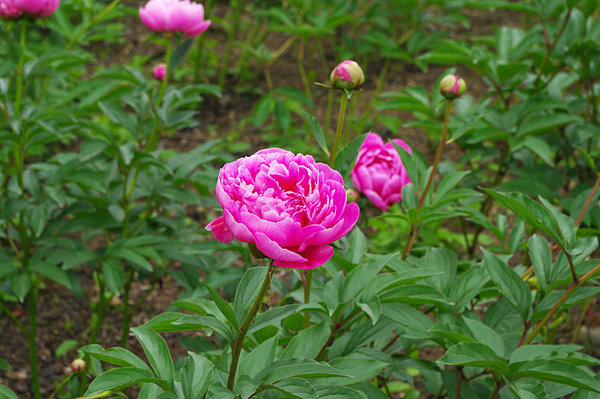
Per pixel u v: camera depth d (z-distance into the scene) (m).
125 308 3.00
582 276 1.71
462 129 1.96
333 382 1.45
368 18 5.18
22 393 2.92
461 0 4.61
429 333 1.67
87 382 2.84
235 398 1.35
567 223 1.60
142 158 2.51
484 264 1.87
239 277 2.47
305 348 1.55
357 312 1.66
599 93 2.99
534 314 1.69
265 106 4.38
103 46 5.88
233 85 5.56
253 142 4.90
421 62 4.43
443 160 4.65
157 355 1.43
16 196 2.85
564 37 2.93
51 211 2.85
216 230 1.26
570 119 2.60
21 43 2.48
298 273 1.93
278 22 4.95
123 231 2.78
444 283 1.87
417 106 2.86
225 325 1.35
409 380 1.86
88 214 2.72
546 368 1.43
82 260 2.54
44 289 3.58
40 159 4.31
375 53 5.98
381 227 3.74
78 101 4.61
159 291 3.63
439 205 2.04
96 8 5.51
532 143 2.61
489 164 4.35
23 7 2.39
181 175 2.68
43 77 3.32
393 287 1.62
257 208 1.19
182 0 2.53
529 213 1.54
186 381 1.38
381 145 2.11
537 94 2.77
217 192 1.22
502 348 1.54
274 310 1.41
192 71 5.35
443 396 2.11
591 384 1.37
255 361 1.48
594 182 3.00
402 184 2.07
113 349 1.44
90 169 2.72
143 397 1.52
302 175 1.24
